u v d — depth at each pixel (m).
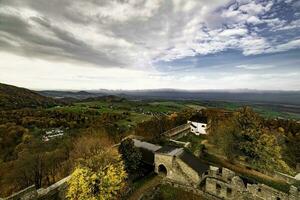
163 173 36.44
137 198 29.09
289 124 91.06
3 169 49.12
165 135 55.47
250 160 49.41
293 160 64.88
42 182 41.38
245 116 57.88
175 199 30.31
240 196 30.47
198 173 32.62
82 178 24.20
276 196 28.58
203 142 58.97
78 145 57.00
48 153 52.16
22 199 23.62
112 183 25.38
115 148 38.06
